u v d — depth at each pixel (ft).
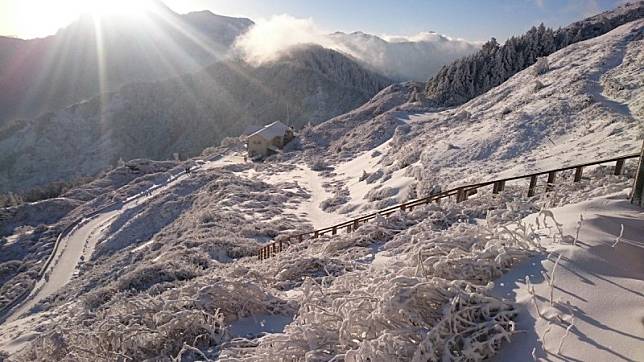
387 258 28.63
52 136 414.82
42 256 113.60
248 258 55.42
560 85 86.99
